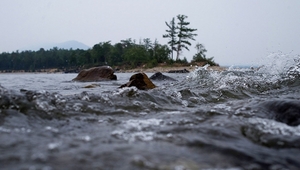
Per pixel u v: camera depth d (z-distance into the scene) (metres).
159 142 2.31
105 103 4.15
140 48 74.31
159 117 3.51
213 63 53.72
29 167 1.70
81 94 4.37
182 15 62.47
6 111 3.18
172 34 63.81
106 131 2.71
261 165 1.91
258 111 3.78
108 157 1.90
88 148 2.08
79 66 94.38
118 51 85.88
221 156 2.02
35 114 3.29
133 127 2.89
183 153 2.04
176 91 5.66
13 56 108.25
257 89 6.89
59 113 3.45
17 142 2.19
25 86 10.52
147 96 4.79
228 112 3.73
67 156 1.89
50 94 4.00
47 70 100.00
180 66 57.00
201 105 5.04
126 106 4.12
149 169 1.72
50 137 2.41
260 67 9.62
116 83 12.10
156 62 63.88
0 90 3.62
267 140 2.53
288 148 2.34
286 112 3.62
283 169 1.86
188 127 2.83
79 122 3.17
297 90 6.65
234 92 6.38
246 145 2.35
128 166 1.76
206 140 2.38
